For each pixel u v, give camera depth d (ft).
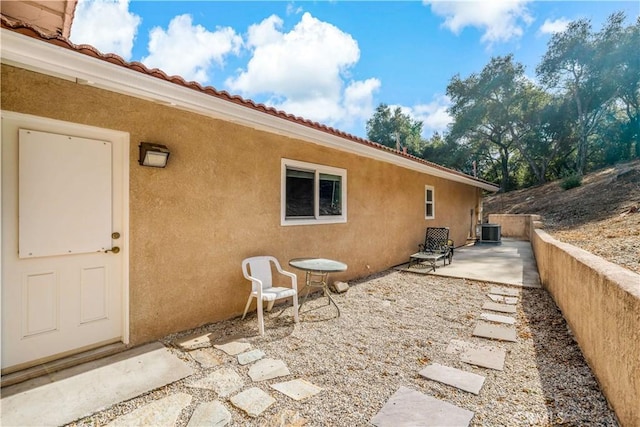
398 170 26.58
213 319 13.05
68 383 8.47
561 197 56.39
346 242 20.56
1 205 8.44
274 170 15.57
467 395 8.29
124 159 10.48
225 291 13.46
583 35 73.05
